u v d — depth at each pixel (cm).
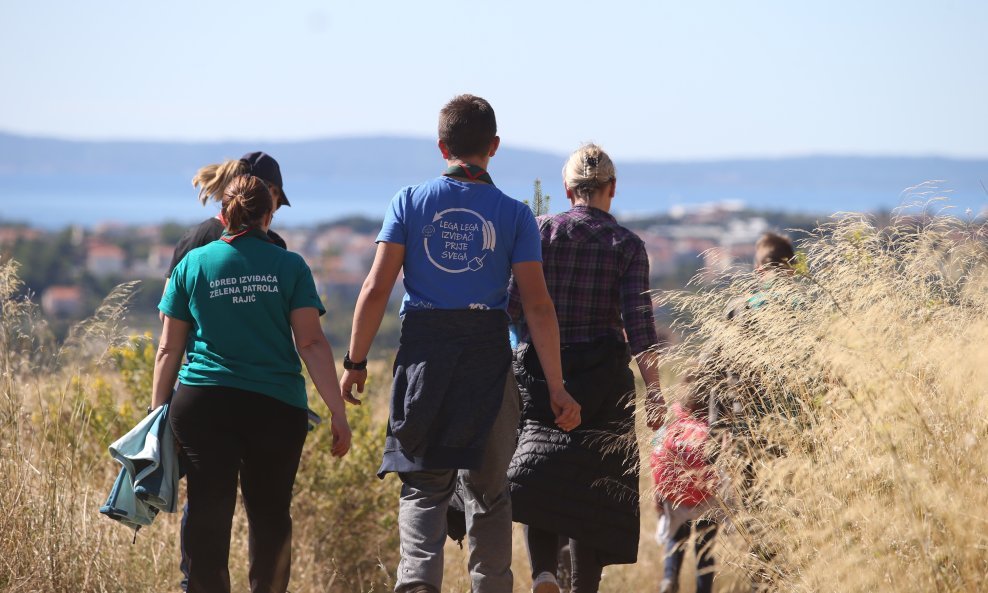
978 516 775
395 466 925
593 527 1084
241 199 1023
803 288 1041
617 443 1090
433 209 960
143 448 979
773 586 895
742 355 1019
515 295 1127
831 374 966
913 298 1009
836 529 857
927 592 767
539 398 1113
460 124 982
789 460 911
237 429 983
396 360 952
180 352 1021
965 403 881
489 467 943
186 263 1019
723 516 991
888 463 856
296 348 1041
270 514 1016
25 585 1023
